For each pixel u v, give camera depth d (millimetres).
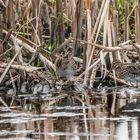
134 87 11852
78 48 12672
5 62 12117
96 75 12141
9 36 12062
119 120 9180
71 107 10156
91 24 12422
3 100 10828
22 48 12484
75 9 12672
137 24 13023
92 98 10914
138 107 10133
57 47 12594
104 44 12086
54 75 11859
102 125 8891
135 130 8555
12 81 11586
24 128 8773
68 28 14141
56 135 8367
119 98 10875
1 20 12812
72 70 12023
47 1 14516
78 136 8305
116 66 12195
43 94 11344
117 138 8164
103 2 12039
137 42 13031
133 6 14344
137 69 12242
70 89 11625
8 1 12758
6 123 9102
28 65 11977
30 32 13414
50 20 13445
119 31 14031
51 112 9789
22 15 13664
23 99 10898
